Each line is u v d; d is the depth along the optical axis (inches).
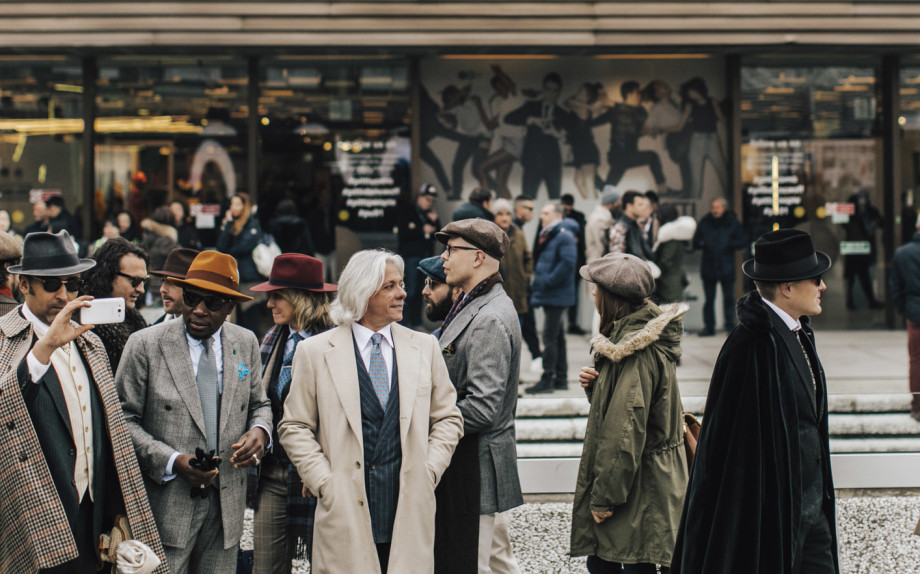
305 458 148.5
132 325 187.9
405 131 468.8
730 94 475.8
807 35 450.0
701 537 152.1
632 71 477.7
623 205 429.7
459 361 169.5
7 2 440.8
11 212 467.8
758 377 150.3
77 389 150.7
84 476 150.2
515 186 479.8
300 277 184.1
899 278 320.8
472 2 444.8
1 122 466.6
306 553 179.2
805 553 155.9
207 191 466.0
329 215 469.1
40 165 466.9
